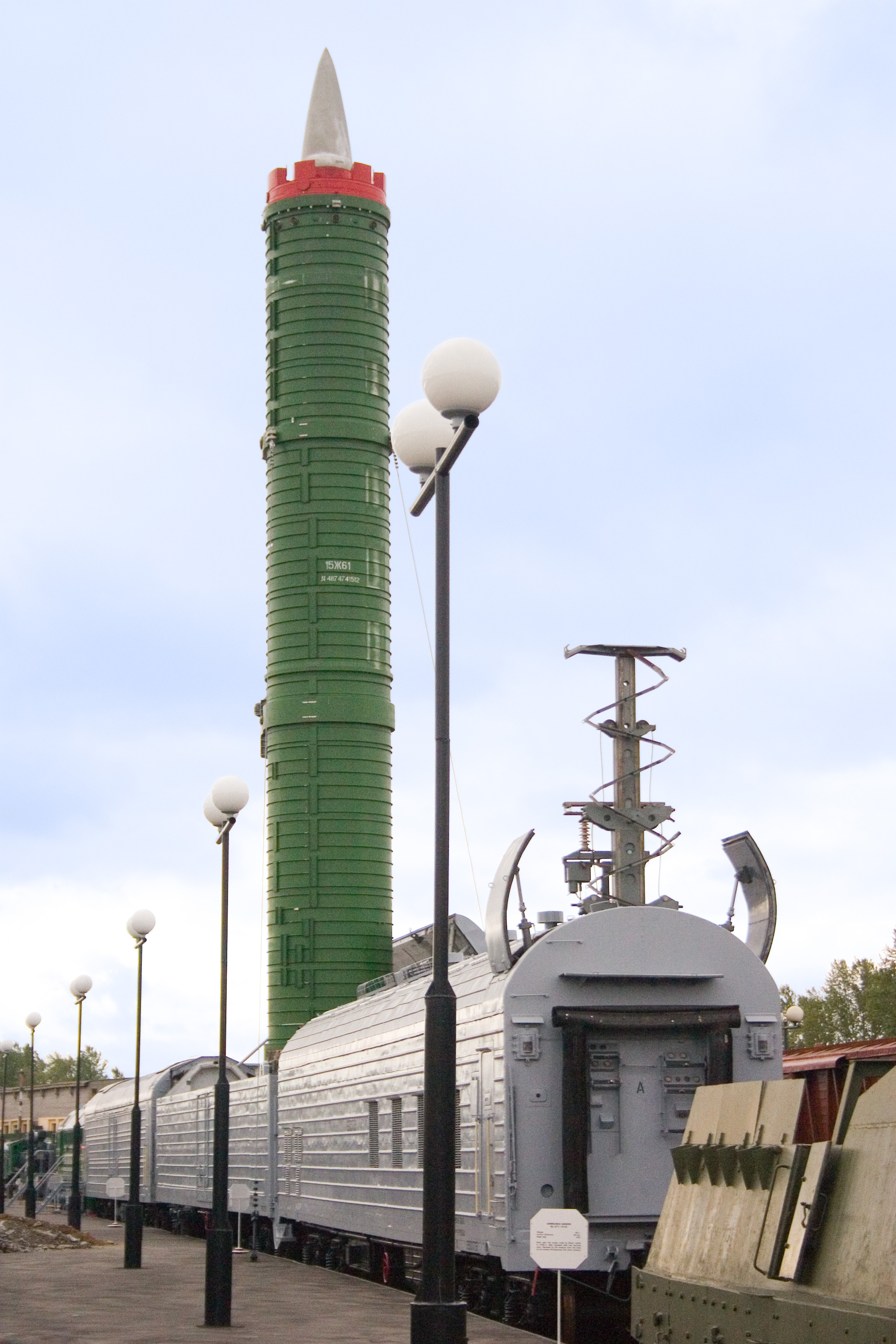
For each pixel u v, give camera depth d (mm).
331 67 54688
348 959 48688
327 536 50719
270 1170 38562
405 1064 26688
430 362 15484
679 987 21469
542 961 21203
